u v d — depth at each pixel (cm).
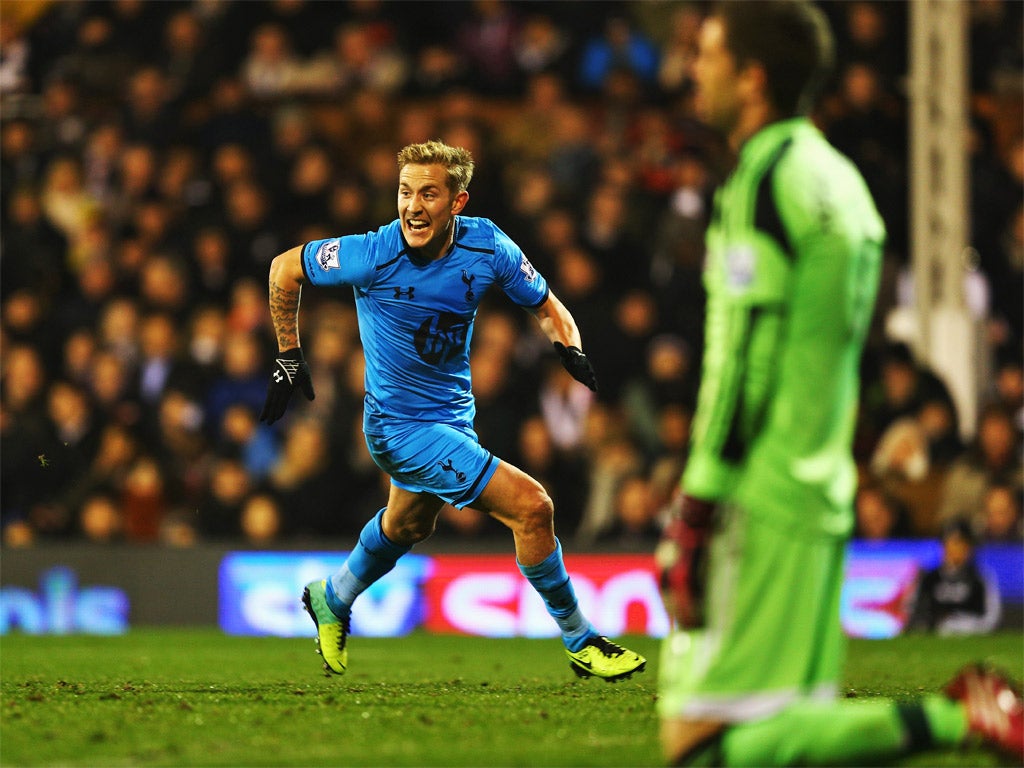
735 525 1141
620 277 4709
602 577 3684
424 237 1862
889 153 4753
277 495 4053
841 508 1159
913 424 3994
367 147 5384
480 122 5244
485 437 4119
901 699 1831
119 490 4188
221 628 3791
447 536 3962
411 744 1420
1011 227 4925
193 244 4928
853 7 4959
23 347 4753
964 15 4197
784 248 1123
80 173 5359
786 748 1122
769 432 1141
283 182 5012
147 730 1495
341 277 1912
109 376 4538
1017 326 4888
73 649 2956
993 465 3981
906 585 3656
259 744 1416
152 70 5481
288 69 5456
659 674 2283
